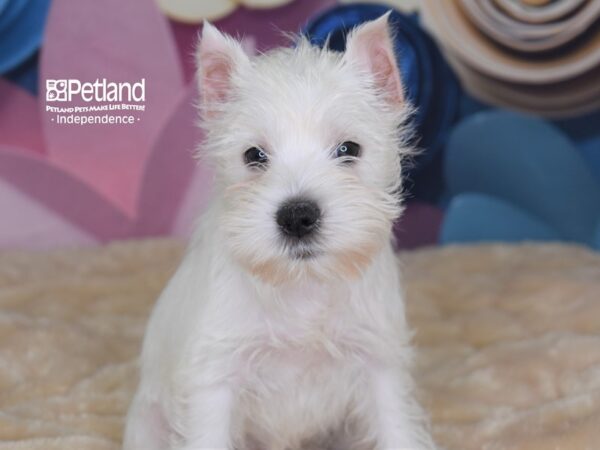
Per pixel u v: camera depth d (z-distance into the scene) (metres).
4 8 0.83
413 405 0.47
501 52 0.85
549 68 0.85
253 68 0.44
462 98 0.86
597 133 0.86
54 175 0.87
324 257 0.39
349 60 0.43
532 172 0.87
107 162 0.87
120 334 0.67
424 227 0.88
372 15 0.85
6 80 0.85
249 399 0.45
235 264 0.43
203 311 0.43
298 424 0.46
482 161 0.87
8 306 0.70
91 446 0.47
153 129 0.87
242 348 0.43
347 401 0.46
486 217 0.88
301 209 0.39
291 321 0.43
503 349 0.59
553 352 0.56
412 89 0.85
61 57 0.85
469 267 0.78
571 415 0.48
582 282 0.68
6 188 0.86
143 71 0.86
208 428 0.43
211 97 0.45
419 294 0.72
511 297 0.68
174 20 0.85
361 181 0.42
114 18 0.85
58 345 0.62
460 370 0.57
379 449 0.45
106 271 0.79
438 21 0.84
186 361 0.43
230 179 0.43
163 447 0.47
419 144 0.85
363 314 0.44
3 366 0.58
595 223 0.88
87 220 0.88
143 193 0.88
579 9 0.83
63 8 0.84
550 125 0.86
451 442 0.48
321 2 0.85
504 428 0.48
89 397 0.55
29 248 0.87
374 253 0.41
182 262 0.49
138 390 0.51
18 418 0.51
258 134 0.42
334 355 0.44
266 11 0.84
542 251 0.80
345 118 0.41
